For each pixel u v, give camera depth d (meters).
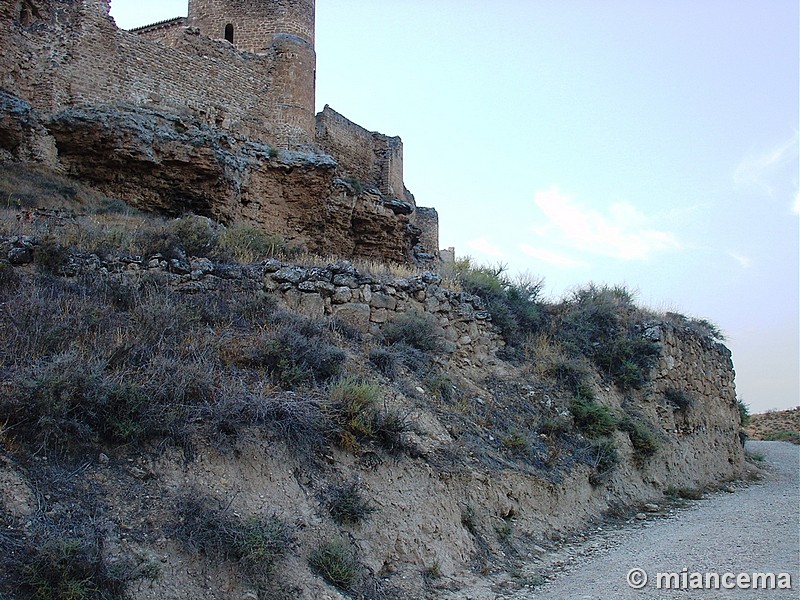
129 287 11.95
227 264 13.94
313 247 25.91
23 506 6.65
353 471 9.37
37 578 6.00
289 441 8.99
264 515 7.96
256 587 7.15
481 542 10.01
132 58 23.45
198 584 6.89
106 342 9.41
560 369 16.44
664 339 20.03
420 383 12.86
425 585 8.56
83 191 20.38
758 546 10.14
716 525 12.29
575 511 12.62
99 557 6.38
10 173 19.19
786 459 26.73
